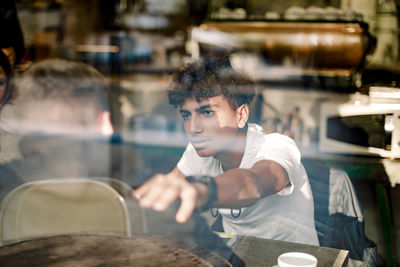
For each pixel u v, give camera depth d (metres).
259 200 1.15
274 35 2.82
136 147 2.20
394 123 1.83
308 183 1.25
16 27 2.19
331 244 1.11
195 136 1.33
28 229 1.17
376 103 2.03
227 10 3.10
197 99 1.30
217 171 1.36
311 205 1.21
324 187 1.25
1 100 1.25
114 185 1.18
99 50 3.81
